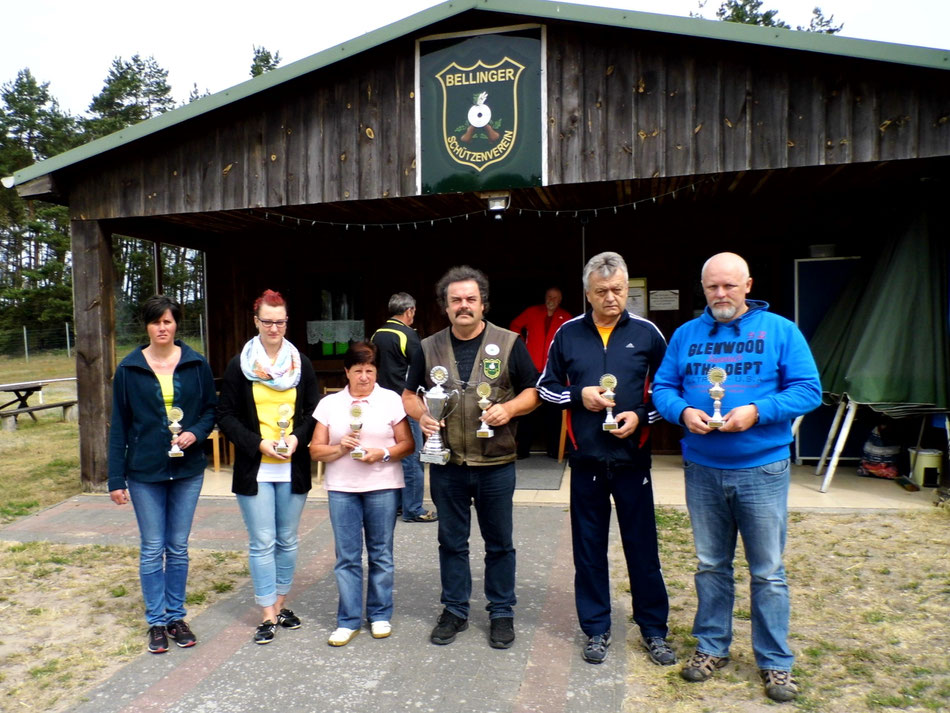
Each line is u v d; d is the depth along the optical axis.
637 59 5.69
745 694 3.00
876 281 6.27
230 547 5.15
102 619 3.96
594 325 3.34
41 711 3.02
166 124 6.30
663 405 3.11
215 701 3.05
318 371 8.93
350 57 6.10
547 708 2.94
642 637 3.50
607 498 3.36
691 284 8.00
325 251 8.88
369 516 3.58
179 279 27.52
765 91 5.46
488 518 3.46
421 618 3.83
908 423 6.46
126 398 3.50
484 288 3.44
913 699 2.93
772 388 2.93
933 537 4.80
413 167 6.12
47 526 5.75
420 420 3.39
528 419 8.02
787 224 7.70
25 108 37.53
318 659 3.40
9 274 39.00
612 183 6.16
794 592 4.02
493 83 5.93
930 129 5.16
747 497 2.97
